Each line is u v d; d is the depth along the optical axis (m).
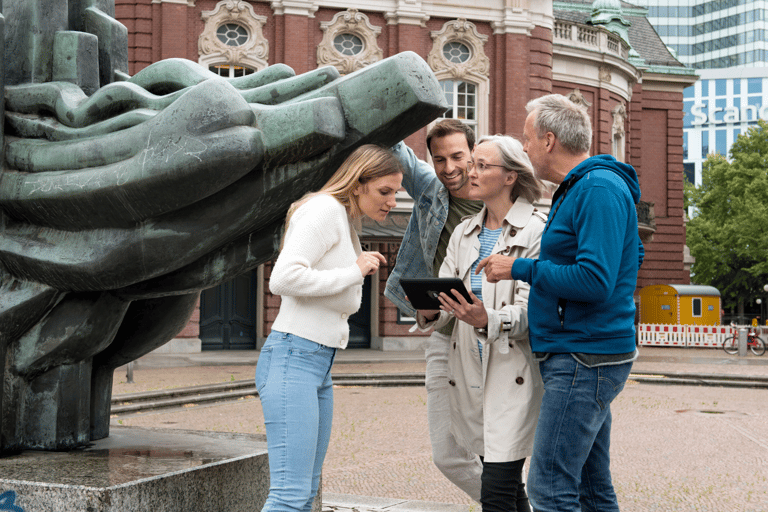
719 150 92.31
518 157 3.12
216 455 3.33
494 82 22.62
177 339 20.05
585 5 31.69
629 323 2.70
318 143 2.88
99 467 3.05
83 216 3.11
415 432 8.93
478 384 3.18
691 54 105.12
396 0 21.72
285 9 20.97
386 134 2.99
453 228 3.61
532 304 2.77
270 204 3.06
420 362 17.97
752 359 20.31
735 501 5.73
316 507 3.68
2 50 3.35
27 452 3.38
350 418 10.09
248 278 21.50
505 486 2.97
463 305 2.86
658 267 31.33
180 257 3.08
